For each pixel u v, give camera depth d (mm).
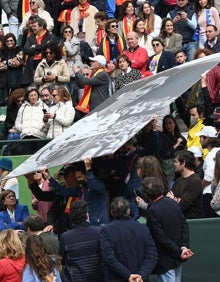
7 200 34844
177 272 29984
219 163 31562
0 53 48250
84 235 29266
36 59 47500
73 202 30438
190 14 48188
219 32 48500
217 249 32188
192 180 31984
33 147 41531
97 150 28578
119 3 52094
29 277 27453
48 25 51438
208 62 32750
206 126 36625
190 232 32125
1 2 53625
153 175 31484
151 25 47688
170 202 29719
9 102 43594
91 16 50906
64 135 31609
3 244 28688
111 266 28719
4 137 44562
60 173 35125
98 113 32094
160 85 32000
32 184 33906
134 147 33375
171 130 37188
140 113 30047
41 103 42656
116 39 47250
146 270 28844
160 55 44094
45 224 33875
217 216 32812
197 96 40406
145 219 33438
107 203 33469
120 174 33281
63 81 45062
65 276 29266
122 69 42500
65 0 51656
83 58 47875
